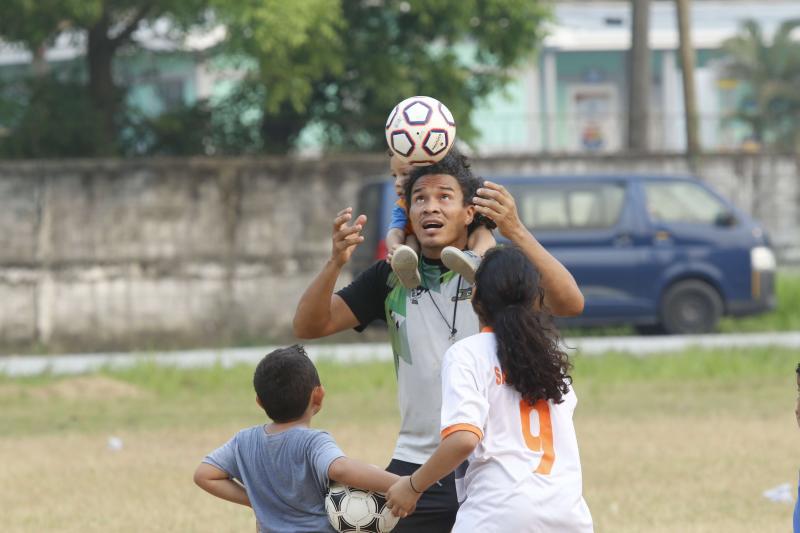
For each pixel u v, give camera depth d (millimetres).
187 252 79250
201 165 79375
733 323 78875
